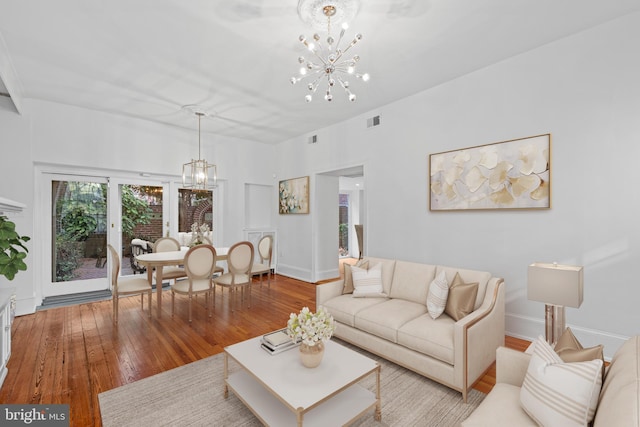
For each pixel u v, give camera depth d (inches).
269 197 271.4
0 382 89.7
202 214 235.9
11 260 91.2
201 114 187.2
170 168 212.1
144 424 75.6
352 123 196.1
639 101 98.0
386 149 174.7
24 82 142.9
